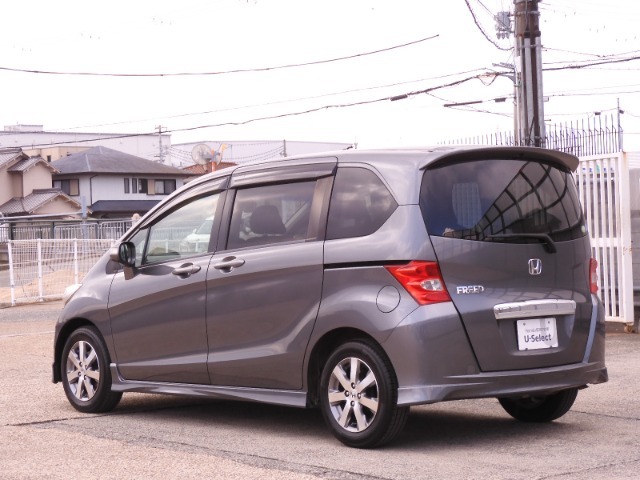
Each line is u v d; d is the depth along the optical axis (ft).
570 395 23.89
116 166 257.14
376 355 21.21
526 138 55.93
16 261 77.97
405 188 21.57
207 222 25.55
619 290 42.65
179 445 22.63
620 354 36.11
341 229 22.39
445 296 20.95
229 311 24.21
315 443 22.56
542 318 22.15
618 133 47.85
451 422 24.99
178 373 25.48
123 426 25.46
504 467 19.63
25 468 20.36
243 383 24.07
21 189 234.17
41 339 48.80
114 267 27.76
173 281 25.58
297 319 22.75
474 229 21.54
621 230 42.27
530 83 56.13
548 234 22.58
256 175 24.77
